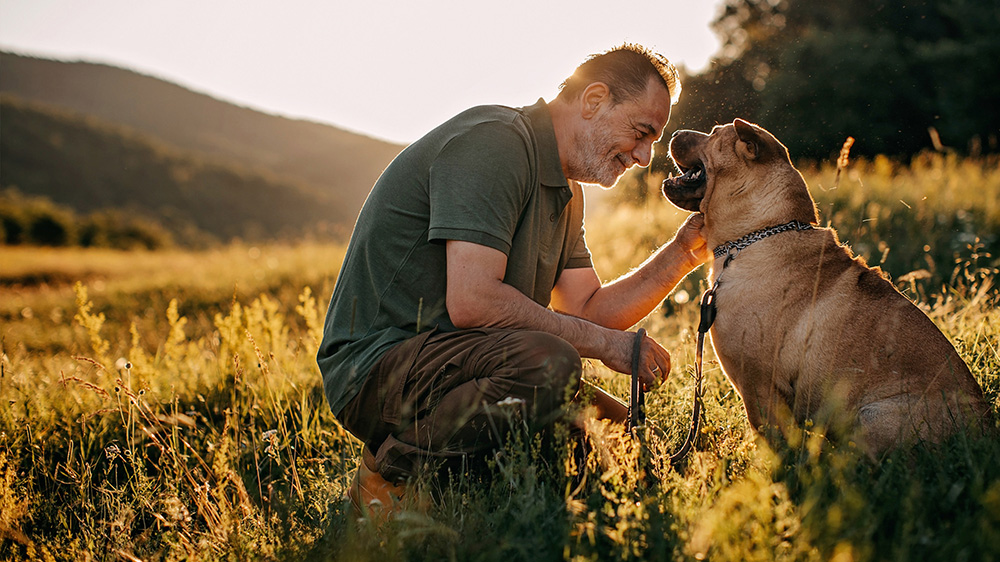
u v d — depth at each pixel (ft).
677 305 20.81
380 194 8.96
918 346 8.73
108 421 12.14
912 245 21.80
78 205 242.17
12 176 243.60
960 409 8.18
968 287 17.46
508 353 8.03
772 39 71.97
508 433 7.53
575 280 10.66
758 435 8.76
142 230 170.91
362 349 8.72
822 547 5.46
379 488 8.70
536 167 9.02
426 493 7.58
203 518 9.39
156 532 9.10
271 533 7.85
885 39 61.00
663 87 9.31
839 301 9.11
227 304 34.17
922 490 6.33
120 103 471.21
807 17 72.74
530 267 9.12
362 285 8.99
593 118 9.25
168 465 10.05
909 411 8.24
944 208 24.98
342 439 11.69
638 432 7.79
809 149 58.49
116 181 265.34
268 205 293.23
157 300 36.22
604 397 9.50
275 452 10.61
